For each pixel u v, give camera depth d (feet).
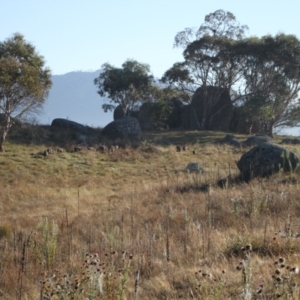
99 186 94.84
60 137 136.77
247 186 63.82
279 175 66.95
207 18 208.64
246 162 72.54
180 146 146.00
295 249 30.27
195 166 106.11
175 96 217.97
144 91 217.77
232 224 42.22
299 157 71.82
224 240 34.01
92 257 29.14
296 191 54.39
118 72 216.74
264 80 201.26
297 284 22.15
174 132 182.39
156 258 32.22
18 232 49.55
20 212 69.87
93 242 40.88
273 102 197.67
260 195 51.31
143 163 121.08
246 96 200.64
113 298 22.80
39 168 108.88
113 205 64.23
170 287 26.32
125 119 149.69
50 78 140.87
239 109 199.00
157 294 25.49
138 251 33.86
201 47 201.57
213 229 39.75
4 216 66.64
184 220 46.14
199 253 32.48
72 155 123.54
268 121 199.31
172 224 45.57
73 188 91.61
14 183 96.48
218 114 204.85
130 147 135.23
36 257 34.06
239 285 23.91
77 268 31.42
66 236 43.88
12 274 31.07
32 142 130.31
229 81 205.57
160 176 104.53
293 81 200.75
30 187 92.12
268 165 71.05
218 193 60.44
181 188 70.79
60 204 71.31
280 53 195.72
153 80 218.18
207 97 204.95
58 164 113.29
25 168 108.68
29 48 140.36
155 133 179.83
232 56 199.00
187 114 208.64
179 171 104.73
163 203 59.77
